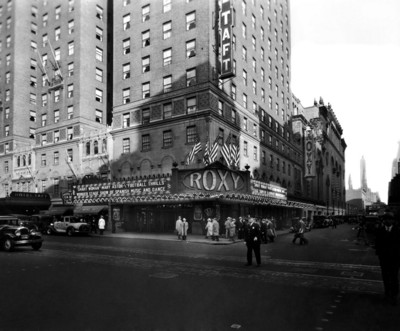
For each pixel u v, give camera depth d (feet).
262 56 174.91
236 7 146.72
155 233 117.80
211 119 122.21
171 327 21.59
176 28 133.39
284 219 181.06
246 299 28.43
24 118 192.13
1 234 64.49
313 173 229.04
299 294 30.25
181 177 109.40
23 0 198.49
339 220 282.15
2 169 189.67
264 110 173.06
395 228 27.94
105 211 129.59
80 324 22.15
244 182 113.29
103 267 45.11
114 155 143.84
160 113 133.39
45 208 154.92
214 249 69.82
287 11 218.59
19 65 192.75
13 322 22.58
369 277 38.63
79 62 162.30
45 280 36.27
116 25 151.43
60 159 162.81
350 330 21.20
